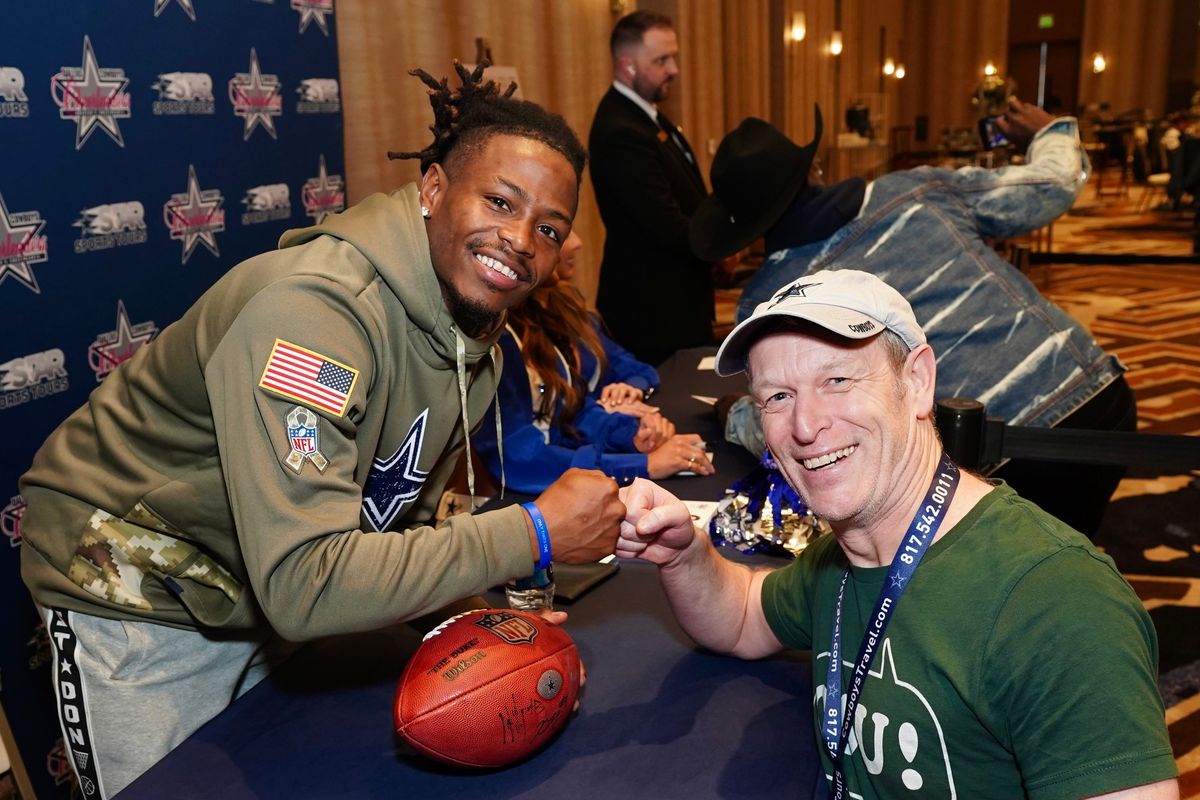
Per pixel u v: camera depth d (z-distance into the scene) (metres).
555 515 1.21
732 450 2.28
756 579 1.40
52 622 1.42
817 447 1.00
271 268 1.18
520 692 1.10
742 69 8.79
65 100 1.88
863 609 1.05
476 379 1.50
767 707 1.24
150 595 1.38
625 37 3.82
